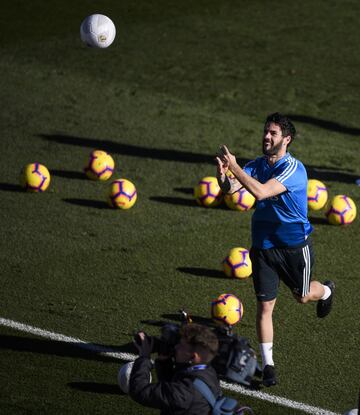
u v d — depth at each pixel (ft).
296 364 103.65
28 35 269.85
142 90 226.58
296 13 293.64
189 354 70.64
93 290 122.42
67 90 224.12
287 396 96.58
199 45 263.29
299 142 192.54
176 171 174.29
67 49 258.37
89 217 150.51
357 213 154.10
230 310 112.47
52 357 103.35
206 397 69.46
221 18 289.12
